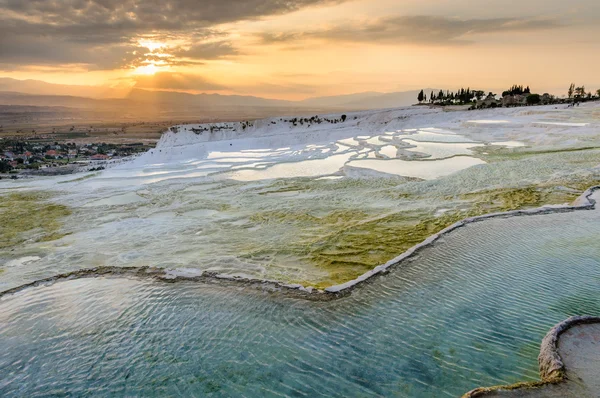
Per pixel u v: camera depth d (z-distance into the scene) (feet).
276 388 26.43
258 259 53.52
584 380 23.89
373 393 25.34
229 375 28.07
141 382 27.96
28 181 149.89
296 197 94.73
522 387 23.62
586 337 28.35
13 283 50.47
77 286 45.27
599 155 103.19
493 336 30.27
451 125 226.17
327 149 183.62
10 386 28.45
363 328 32.86
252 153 209.87
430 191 87.61
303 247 57.57
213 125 362.53
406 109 368.48
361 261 50.60
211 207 90.79
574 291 36.04
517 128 179.42
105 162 403.13
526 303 34.68
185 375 28.40
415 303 36.32
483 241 50.47
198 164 170.40
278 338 32.32
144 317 37.24
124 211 92.99
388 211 74.95
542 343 28.19
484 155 129.70
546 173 90.38
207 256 55.88
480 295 36.78
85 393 27.27
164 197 105.60
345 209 79.51
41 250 65.98
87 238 71.20
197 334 33.71
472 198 77.05
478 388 23.97
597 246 45.60
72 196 113.19
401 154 141.38
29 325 36.81
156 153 246.27
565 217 57.41
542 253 44.96
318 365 28.53
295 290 41.09
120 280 46.50
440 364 27.58
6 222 87.20
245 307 38.11
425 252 48.57
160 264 53.16
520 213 60.85
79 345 33.06
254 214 81.10
